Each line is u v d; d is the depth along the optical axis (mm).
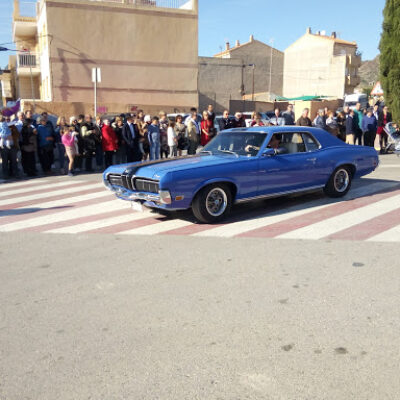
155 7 27422
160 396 2506
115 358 2908
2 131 11109
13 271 4609
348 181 8023
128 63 27484
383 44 15703
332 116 13578
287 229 5980
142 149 12547
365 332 3154
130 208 7625
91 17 26156
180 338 3139
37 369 2809
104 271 4535
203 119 12930
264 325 3293
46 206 7980
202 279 4238
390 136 15109
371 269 4387
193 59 28938
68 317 3514
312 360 2824
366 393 2492
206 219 6312
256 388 2553
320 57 58656
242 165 6523
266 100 50625
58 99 26203
